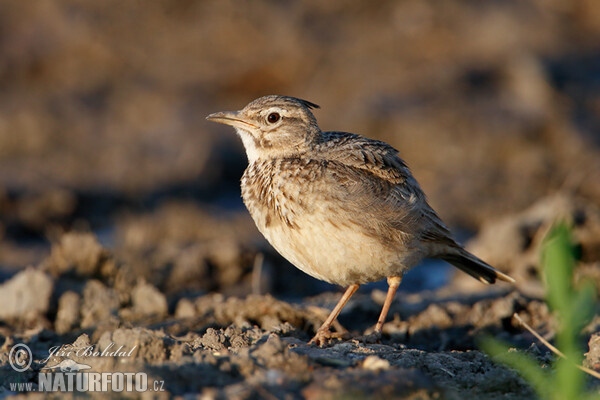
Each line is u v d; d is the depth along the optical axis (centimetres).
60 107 2839
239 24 3164
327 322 1048
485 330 1145
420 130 2492
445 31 3042
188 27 3231
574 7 3152
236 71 3011
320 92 2827
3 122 2691
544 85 2570
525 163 2364
